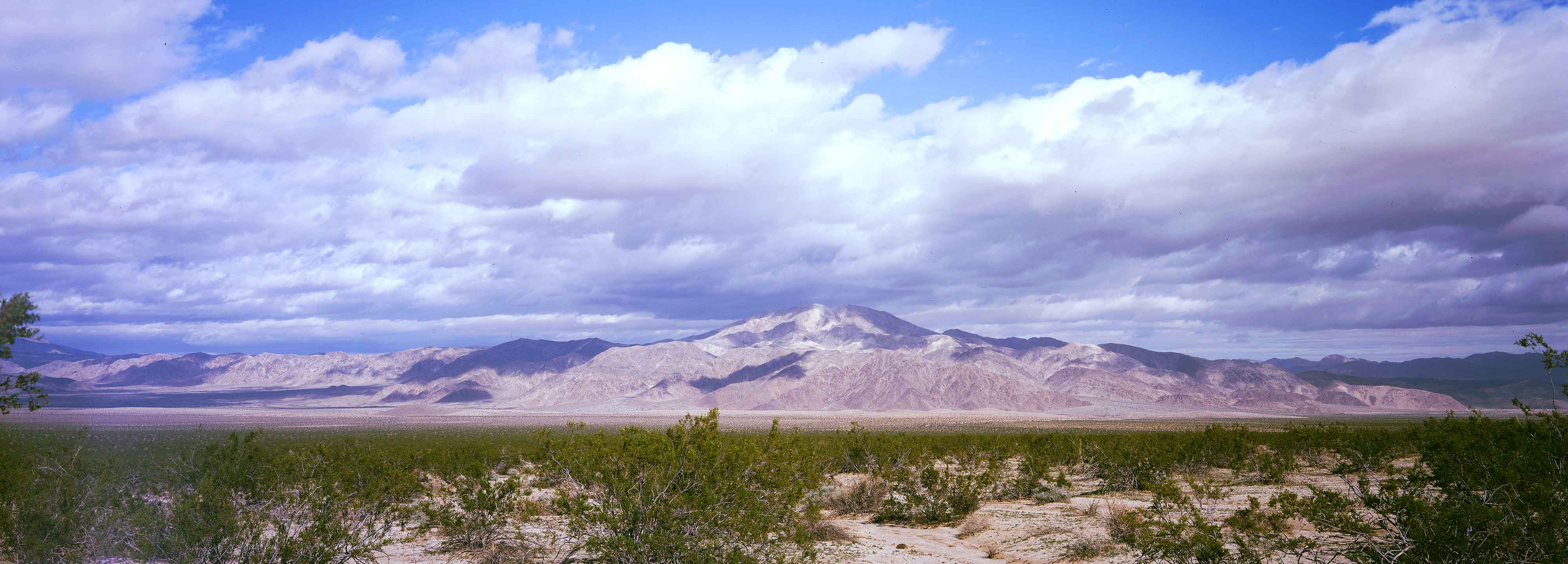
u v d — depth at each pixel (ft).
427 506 63.31
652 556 48.42
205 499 46.91
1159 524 54.24
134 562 48.01
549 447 55.47
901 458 123.54
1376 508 43.29
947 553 68.08
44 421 428.56
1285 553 48.96
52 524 46.50
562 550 61.82
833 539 72.43
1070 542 66.18
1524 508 40.81
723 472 49.93
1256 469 116.88
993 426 518.78
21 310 44.68
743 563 49.70
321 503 49.80
